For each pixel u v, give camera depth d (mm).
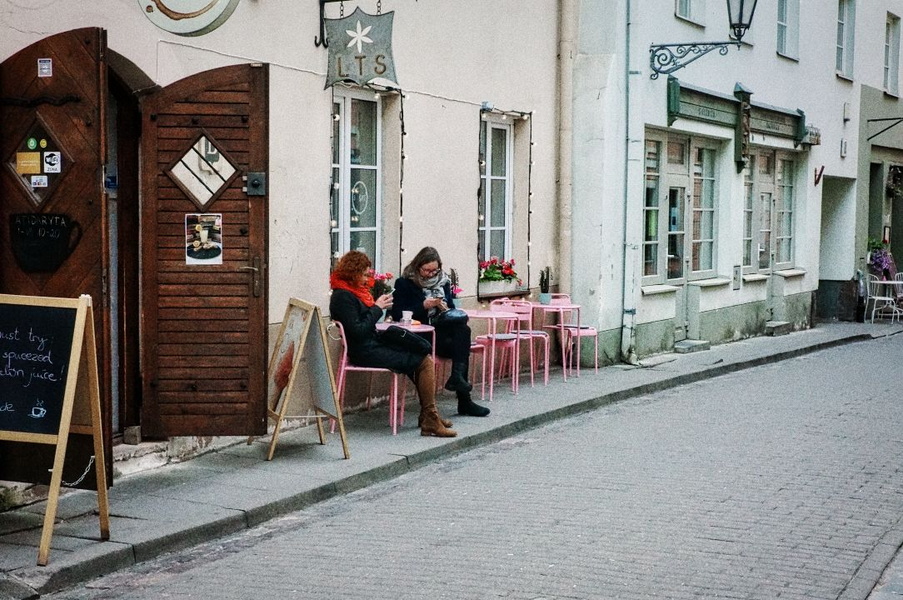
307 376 9688
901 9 27188
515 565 6574
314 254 10523
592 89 15117
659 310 17078
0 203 7355
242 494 7945
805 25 22156
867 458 9781
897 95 27266
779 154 22000
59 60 7180
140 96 8812
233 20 9469
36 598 5973
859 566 6609
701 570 6477
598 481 8844
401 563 6629
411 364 10141
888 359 18047
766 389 14273
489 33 13430
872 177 27234
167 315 8555
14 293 7363
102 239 7191
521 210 14500
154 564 6660
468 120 13062
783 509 7945
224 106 8438
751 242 20969
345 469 8781
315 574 6414
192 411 8617
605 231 15250
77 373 6379
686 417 12000
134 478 8391
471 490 8570
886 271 26500
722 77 18641
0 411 6477
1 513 7285
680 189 18109
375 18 10227
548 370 14281
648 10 15969
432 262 11172
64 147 7215
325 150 10633
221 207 8492
